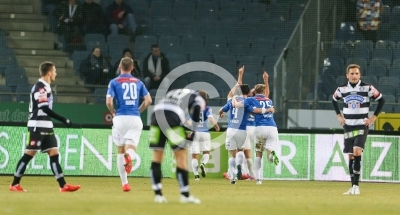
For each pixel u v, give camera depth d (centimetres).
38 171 5878
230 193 4100
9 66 7175
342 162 6003
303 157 6041
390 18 7344
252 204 3141
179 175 3123
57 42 7438
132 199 3316
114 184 5000
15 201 3119
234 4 7938
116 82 4072
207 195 3822
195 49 7644
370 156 6006
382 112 6388
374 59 7106
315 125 6431
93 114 6450
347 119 4312
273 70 7262
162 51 7625
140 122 4097
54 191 4088
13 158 5862
